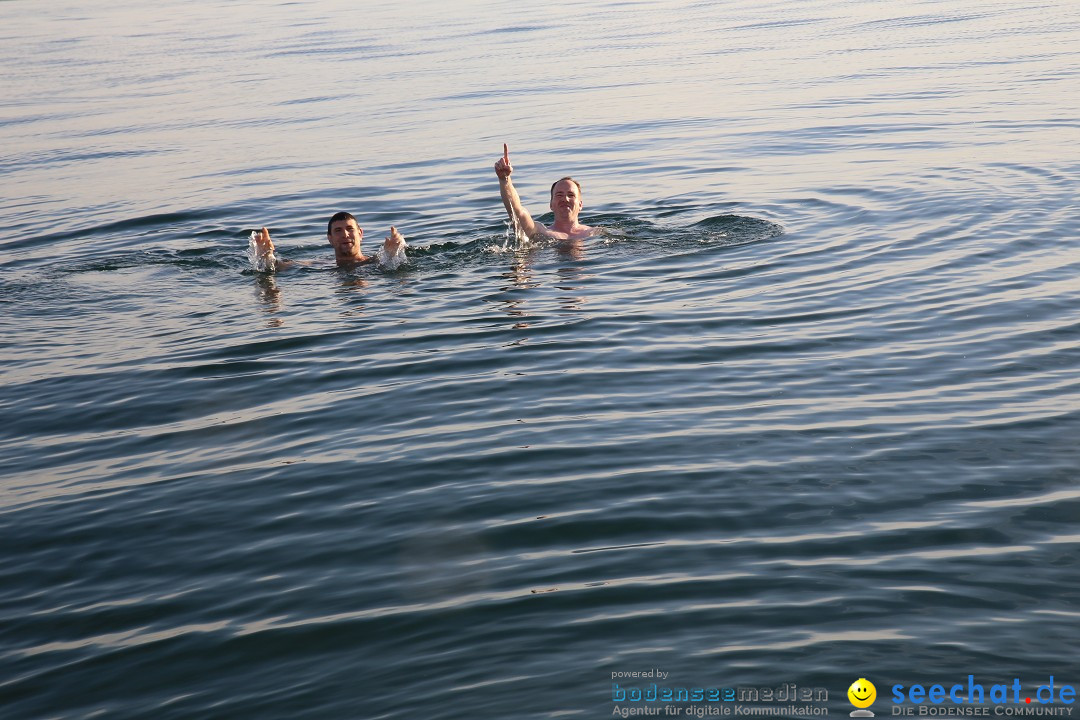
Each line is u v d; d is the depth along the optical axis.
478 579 4.01
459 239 10.30
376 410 5.90
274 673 3.50
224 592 4.06
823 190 11.23
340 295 8.52
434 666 3.46
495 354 6.75
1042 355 6.13
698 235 9.76
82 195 13.36
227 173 14.28
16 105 21.83
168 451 5.52
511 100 18.91
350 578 4.09
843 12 29.97
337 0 48.81
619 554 4.13
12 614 4.02
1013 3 29.19
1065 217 9.23
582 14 34.34
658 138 14.91
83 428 5.94
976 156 12.21
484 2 42.34
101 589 4.17
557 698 3.23
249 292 8.80
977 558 3.94
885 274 8.03
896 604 3.66
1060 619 3.51
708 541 4.20
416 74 22.95
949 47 21.86
